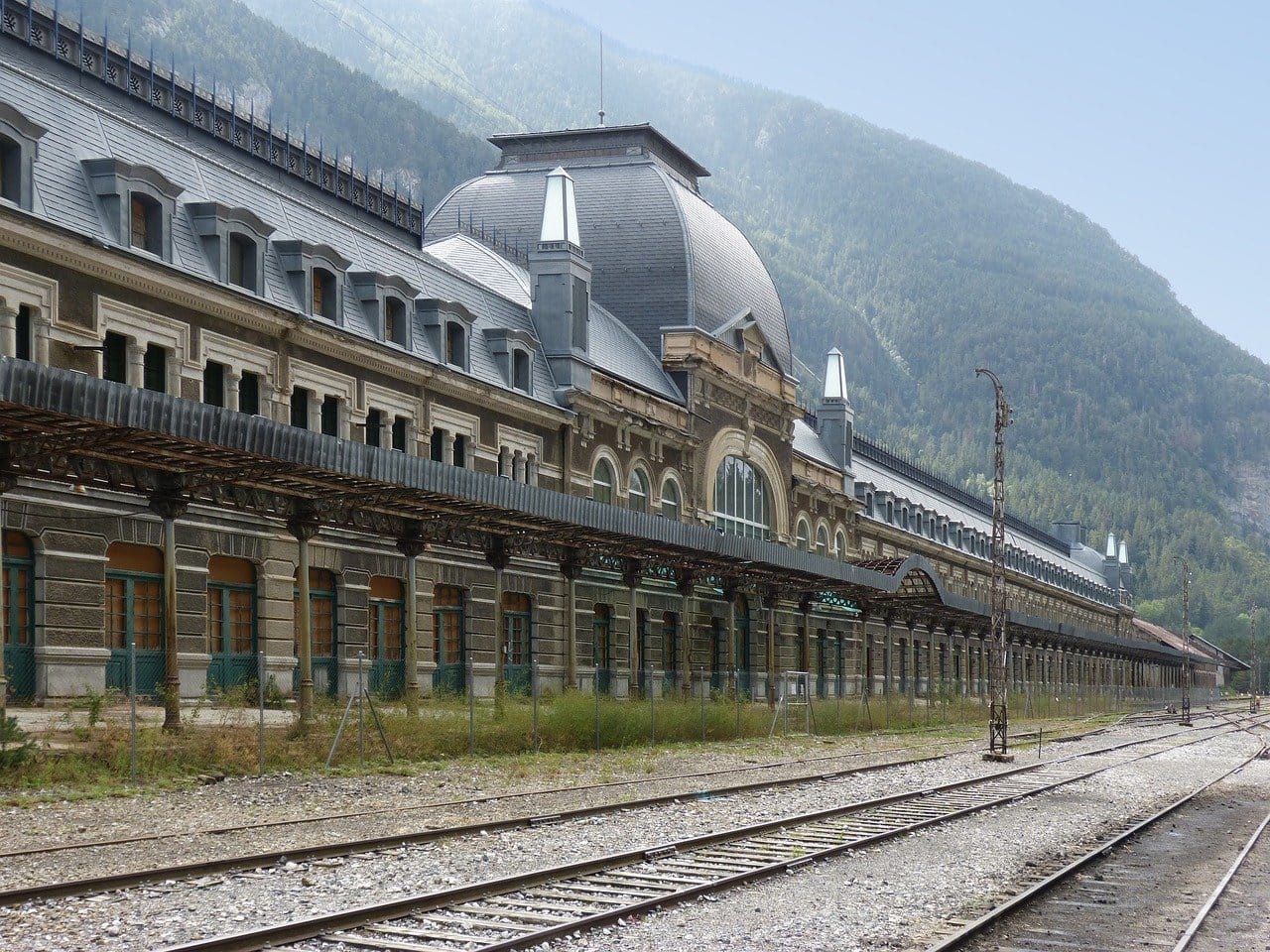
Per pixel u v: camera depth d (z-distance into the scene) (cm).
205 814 2117
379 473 3028
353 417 4112
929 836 2286
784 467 7188
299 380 3894
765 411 6988
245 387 3747
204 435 2566
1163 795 3256
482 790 2620
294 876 1609
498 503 3478
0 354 2956
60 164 3241
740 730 4634
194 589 3519
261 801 2298
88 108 3472
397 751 3058
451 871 1688
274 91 19825
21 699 3034
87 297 3198
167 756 2559
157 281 3362
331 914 1327
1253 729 8269
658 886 1627
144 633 3416
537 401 5031
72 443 2561
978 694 10638
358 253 4416
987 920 1502
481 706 3812
